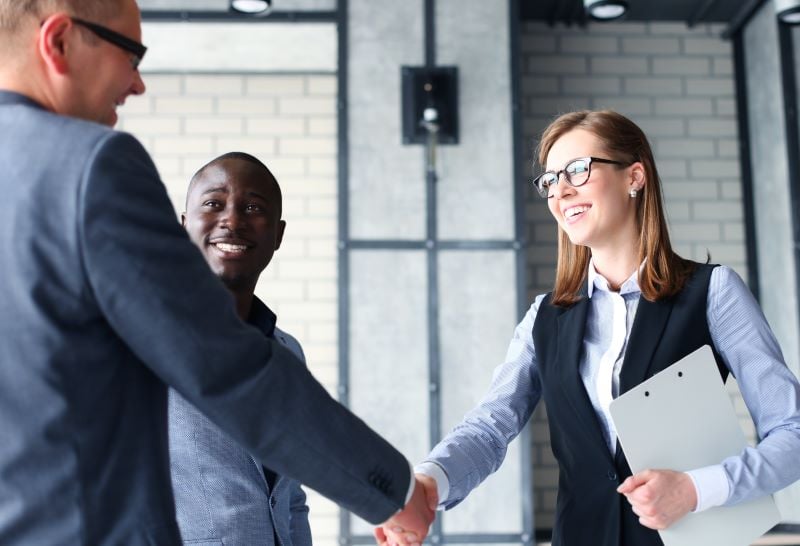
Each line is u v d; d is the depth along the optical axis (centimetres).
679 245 571
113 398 116
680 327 182
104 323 115
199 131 557
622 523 177
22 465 108
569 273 199
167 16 492
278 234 219
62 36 121
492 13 491
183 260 117
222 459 182
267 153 559
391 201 478
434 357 468
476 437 196
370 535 450
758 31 558
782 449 170
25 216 111
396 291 473
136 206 114
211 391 117
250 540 181
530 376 205
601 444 181
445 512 454
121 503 115
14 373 109
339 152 480
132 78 130
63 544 109
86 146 113
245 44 525
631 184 192
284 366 124
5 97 119
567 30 582
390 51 488
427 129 476
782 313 537
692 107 580
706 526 171
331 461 126
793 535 502
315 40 522
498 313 473
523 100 576
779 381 178
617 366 186
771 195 548
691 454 173
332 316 548
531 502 455
